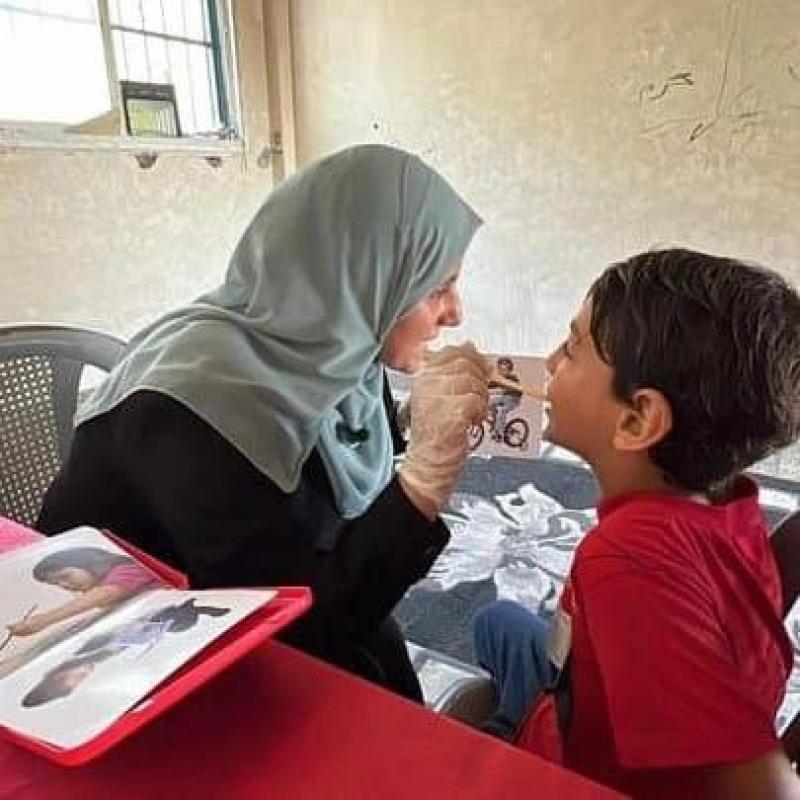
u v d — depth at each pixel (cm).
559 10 304
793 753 70
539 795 51
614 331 71
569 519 238
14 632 63
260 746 56
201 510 91
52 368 141
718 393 67
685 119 287
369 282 107
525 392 97
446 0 330
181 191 351
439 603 196
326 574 92
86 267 319
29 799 52
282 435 99
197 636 59
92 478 99
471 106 338
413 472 95
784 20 259
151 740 56
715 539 66
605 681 60
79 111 314
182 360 100
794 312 69
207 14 361
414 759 54
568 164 320
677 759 56
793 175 271
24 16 291
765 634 66
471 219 118
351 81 368
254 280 108
